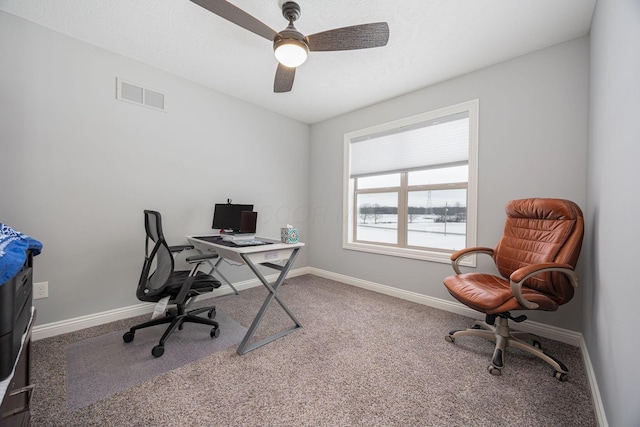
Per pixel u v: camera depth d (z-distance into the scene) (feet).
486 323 6.34
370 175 11.05
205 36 6.58
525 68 7.03
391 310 8.39
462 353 5.87
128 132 7.51
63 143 6.50
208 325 6.88
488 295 5.35
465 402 4.37
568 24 5.89
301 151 12.77
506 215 7.24
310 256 13.20
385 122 10.21
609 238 3.92
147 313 7.87
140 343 6.15
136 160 7.68
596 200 4.97
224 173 9.80
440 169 9.25
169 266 5.73
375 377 5.00
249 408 4.19
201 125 9.12
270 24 6.10
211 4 4.50
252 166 10.72
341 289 10.63
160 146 8.16
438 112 8.70
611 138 3.89
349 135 11.46
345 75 8.27
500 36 6.36
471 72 7.99
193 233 8.97
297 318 7.72
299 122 12.66
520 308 5.02
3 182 5.80
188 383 4.77
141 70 7.73
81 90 6.73
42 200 6.25
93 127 6.93
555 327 6.51
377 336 6.64
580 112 6.23
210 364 5.36
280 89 7.50
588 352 5.29
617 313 3.40
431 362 5.51
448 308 8.37
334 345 6.18
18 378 2.84
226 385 4.72
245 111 10.40
